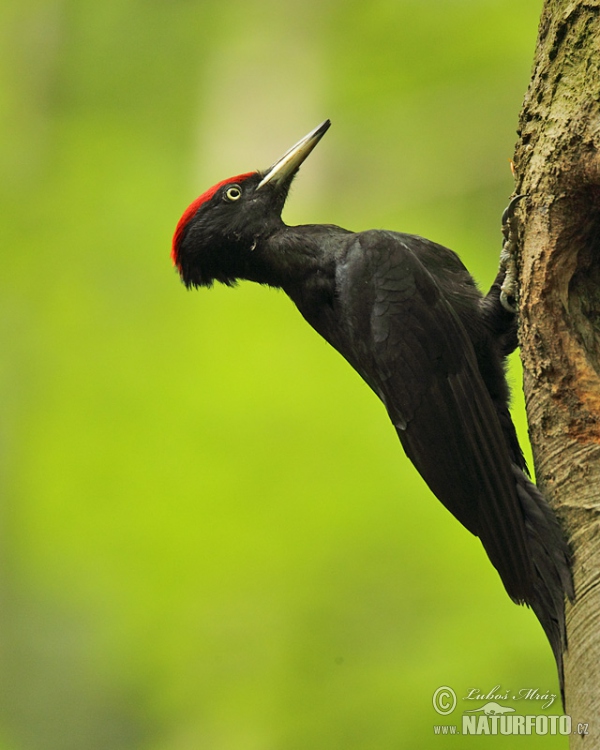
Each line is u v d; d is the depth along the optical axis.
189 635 12.25
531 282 6.93
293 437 12.64
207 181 16.45
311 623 11.72
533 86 7.10
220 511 12.46
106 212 16.06
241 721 11.62
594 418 6.62
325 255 8.30
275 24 17.42
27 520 13.56
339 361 13.09
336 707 11.19
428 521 11.90
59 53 17.67
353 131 16.19
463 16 16.30
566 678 6.17
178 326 14.31
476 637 10.98
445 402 7.51
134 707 12.56
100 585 12.83
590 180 6.73
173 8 17.86
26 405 14.42
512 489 6.82
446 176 15.56
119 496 13.06
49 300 15.28
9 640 13.31
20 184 16.58
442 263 8.37
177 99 17.30
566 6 6.90
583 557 6.32
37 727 13.02
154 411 13.56
